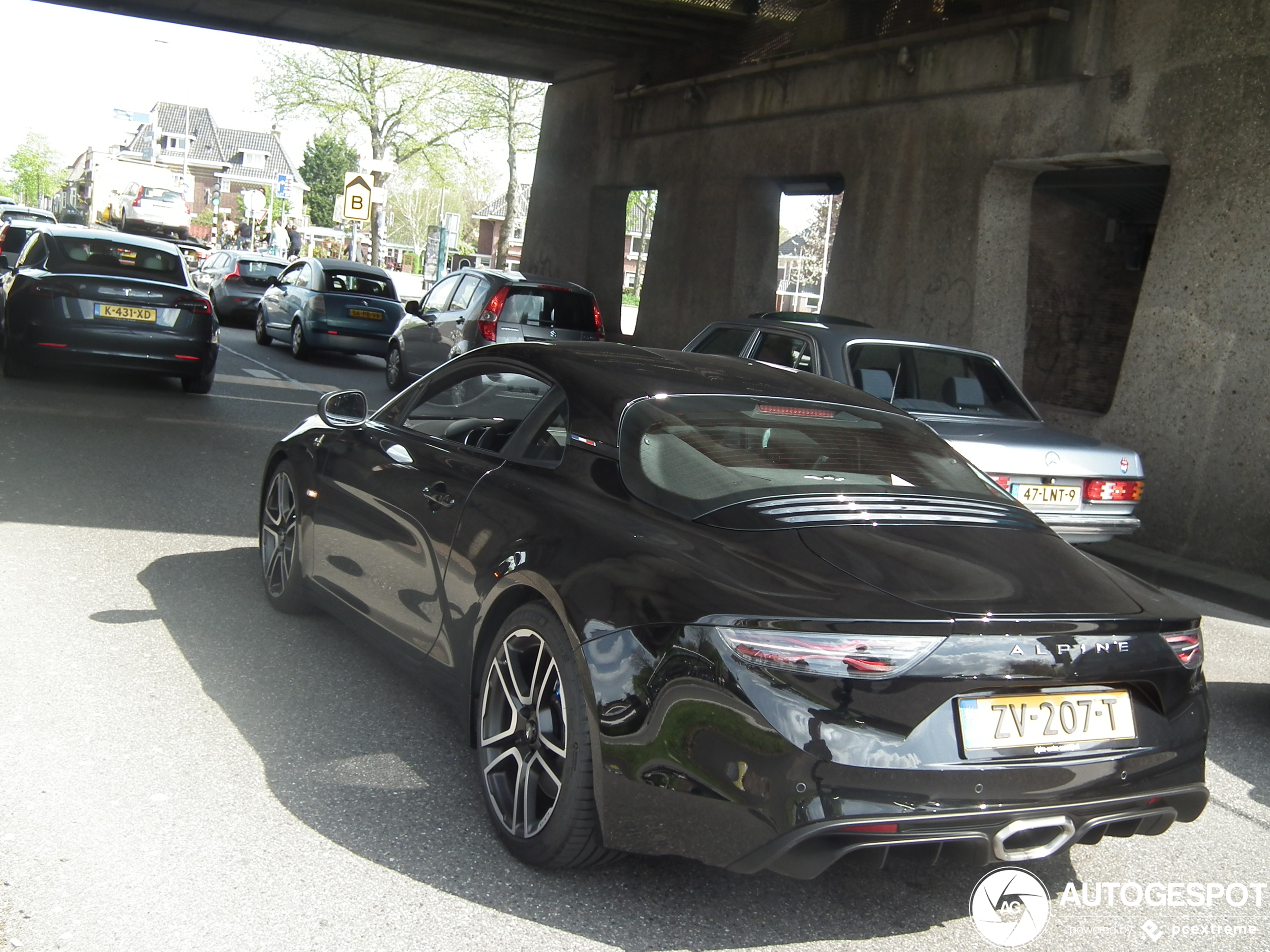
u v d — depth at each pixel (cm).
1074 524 721
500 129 4881
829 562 291
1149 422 982
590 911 299
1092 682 283
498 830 328
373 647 491
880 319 1368
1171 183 991
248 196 6581
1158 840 385
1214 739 505
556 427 370
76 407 1101
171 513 714
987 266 1235
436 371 457
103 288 1152
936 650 268
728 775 267
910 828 264
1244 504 896
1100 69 1077
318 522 480
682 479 327
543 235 2277
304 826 330
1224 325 926
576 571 311
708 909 306
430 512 391
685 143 1834
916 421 410
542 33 1906
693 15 1658
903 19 1323
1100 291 1573
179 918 277
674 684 276
